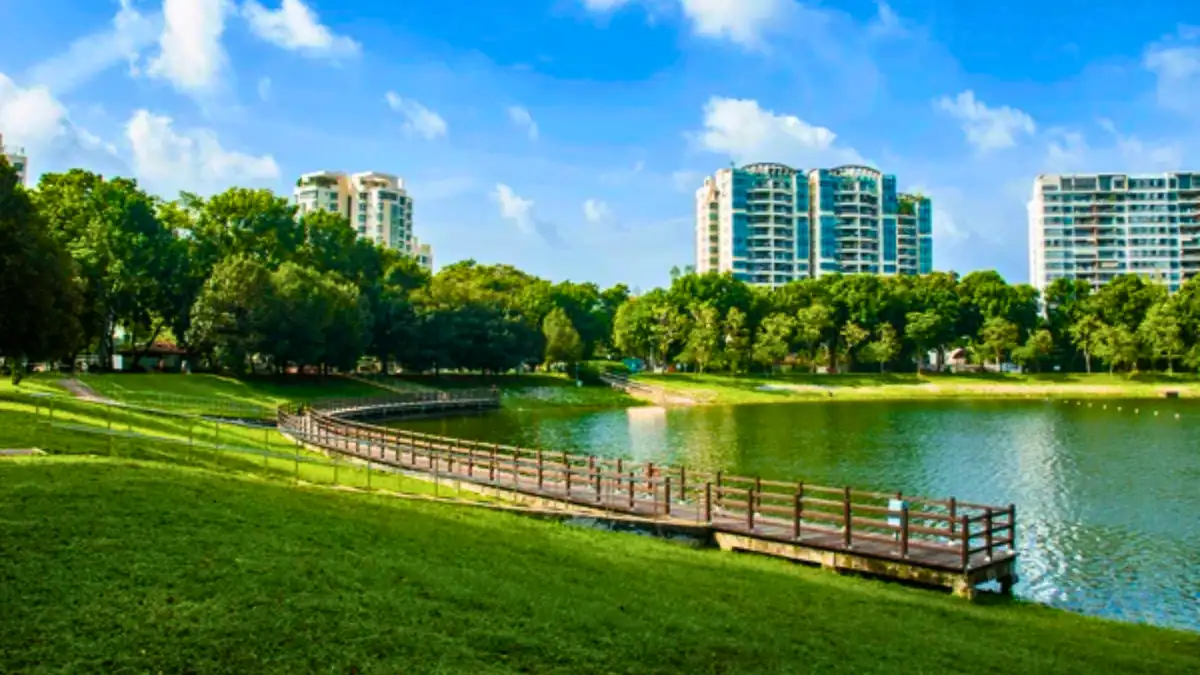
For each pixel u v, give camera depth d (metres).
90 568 15.88
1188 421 91.12
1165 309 145.88
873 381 149.25
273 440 54.19
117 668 12.55
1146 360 154.25
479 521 27.38
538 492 36.12
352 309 111.62
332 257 127.25
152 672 12.57
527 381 139.25
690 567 24.80
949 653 18.61
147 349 104.44
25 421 35.69
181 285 99.00
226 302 93.62
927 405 118.31
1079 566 34.25
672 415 104.19
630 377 143.75
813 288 166.62
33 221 51.50
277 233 113.31
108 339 99.69
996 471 57.69
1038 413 103.12
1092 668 19.06
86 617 13.95
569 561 22.97
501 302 150.00
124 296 93.06
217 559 17.27
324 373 114.06
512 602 17.39
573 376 147.75
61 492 20.48
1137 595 30.83
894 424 90.31
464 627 15.56
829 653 17.20
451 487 39.66
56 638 13.18
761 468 59.12
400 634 14.74
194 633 13.82
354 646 14.06
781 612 20.31
